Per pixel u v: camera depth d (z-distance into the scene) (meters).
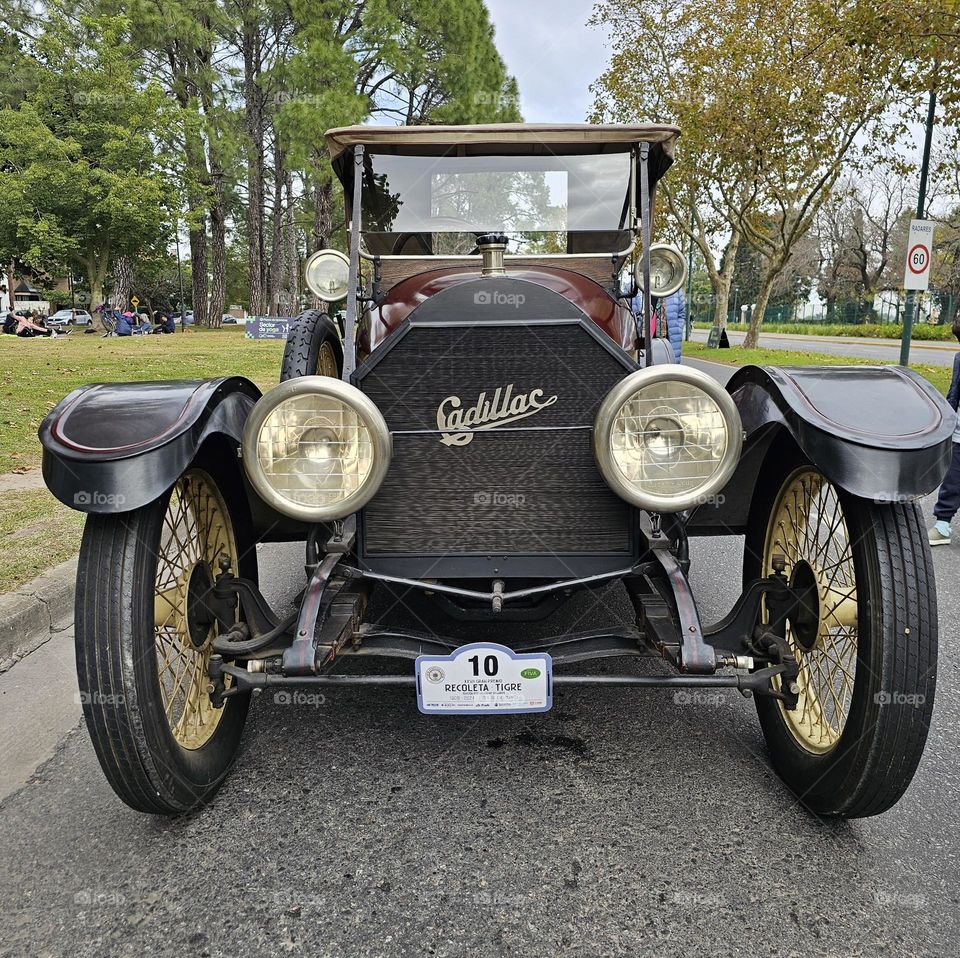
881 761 2.10
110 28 27.36
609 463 2.25
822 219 59.00
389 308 3.12
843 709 2.41
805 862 2.16
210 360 14.45
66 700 3.16
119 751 2.11
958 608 4.16
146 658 2.15
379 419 2.23
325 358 4.24
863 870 2.13
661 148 3.39
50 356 14.05
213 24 29.69
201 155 30.38
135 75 30.50
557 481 2.46
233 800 2.48
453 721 2.98
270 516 3.01
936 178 18.61
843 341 38.78
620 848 2.22
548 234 3.64
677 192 25.62
